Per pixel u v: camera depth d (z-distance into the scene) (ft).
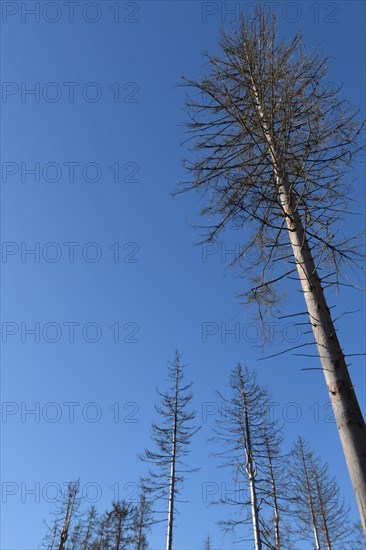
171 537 62.54
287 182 18.56
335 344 13.99
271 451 64.54
